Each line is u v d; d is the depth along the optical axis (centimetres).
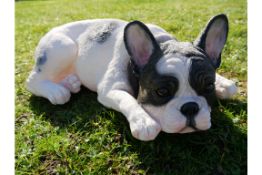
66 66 103
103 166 81
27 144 91
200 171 78
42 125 97
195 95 75
